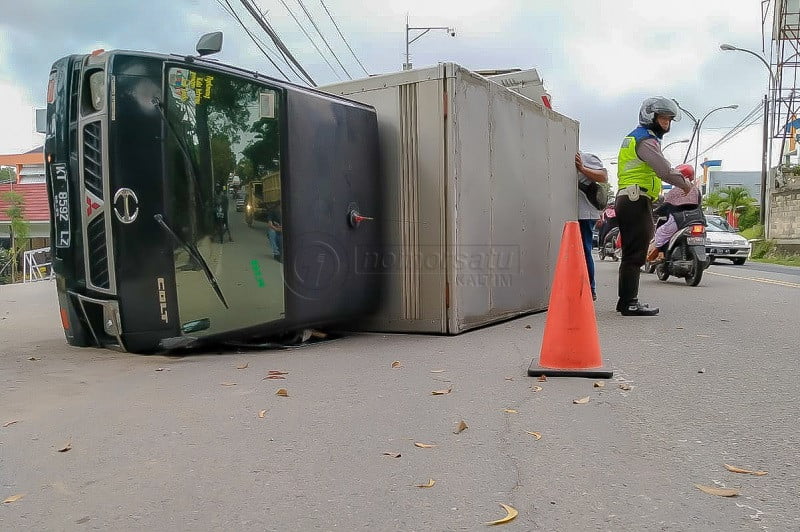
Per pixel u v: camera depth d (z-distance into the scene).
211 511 2.21
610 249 16.77
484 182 5.82
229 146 4.58
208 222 4.54
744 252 18.80
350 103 5.38
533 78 7.57
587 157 7.93
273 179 4.73
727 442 2.78
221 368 4.31
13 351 4.97
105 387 3.80
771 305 7.36
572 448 2.74
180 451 2.76
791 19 28.78
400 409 3.32
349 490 2.36
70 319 5.04
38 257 22.64
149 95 4.34
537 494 2.30
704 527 2.05
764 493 2.29
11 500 2.31
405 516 2.15
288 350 4.98
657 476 2.44
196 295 4.55
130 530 2.09
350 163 5.33
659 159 6.08
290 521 2.13
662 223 10.44
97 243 4.59
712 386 3.67
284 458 2.67
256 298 4.74
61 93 4.68
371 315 5.77
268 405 3.41
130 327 4.50
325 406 3.39
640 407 3.29
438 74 5.32
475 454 2.69
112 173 4.34
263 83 4.68
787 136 30.52
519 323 6.23
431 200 5.44
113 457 2.70
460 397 3.53
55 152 4.77
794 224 27.64
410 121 5.49
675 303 7.58
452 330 5.45
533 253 6.87
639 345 4.88
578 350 3.98
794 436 2.84
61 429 3.05
